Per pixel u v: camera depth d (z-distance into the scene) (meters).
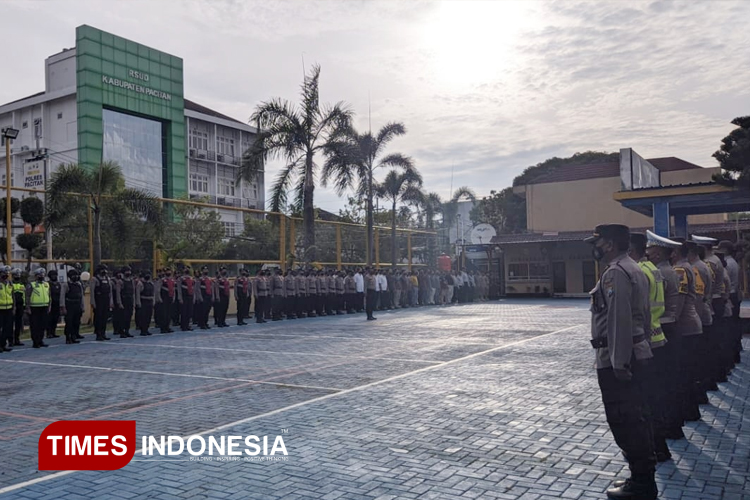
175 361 11.59
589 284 34.91
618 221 37.41
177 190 45.00
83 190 18.39
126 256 19.66
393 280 26.88
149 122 43.97
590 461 5.34
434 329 17.02
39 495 4.78
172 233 21.36
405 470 5.16
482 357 11.38
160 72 44.31
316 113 24.42
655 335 5.34
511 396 7.94
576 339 14.02
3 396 8.59
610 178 37.78
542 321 19.14
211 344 14.28
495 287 34.78
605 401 4.55
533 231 39.50
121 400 8.14
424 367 10.37
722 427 6.45
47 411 7.61
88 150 39.47
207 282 18.62
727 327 8.92
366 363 10.91
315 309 23.06
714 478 4.95
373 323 19.44
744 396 7.84
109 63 41.00
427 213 33.88
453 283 31.03
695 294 6.99
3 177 43.66
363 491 4.71
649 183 18.77
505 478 4.95
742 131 14.32
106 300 15.73
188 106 49.72
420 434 6.23
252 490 4.79
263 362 11.25
